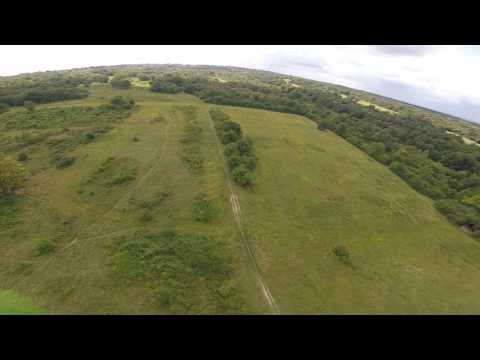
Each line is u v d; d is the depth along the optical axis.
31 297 32.00
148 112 85.38
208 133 75.62
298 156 74.06
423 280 44.09
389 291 40.53
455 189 74.62
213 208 48.38
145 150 63.50
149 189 51.31
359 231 52.28
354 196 62.41
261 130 85.00
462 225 61.31
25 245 38.91
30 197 47.22
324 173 69.12
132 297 32.69
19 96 84.12
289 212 52.12
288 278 38.62
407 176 76.50
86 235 40.97
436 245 53.91
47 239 39.75
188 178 55.72
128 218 44.50
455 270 48.41
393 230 55.25
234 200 51.34
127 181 52.56
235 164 60.78
